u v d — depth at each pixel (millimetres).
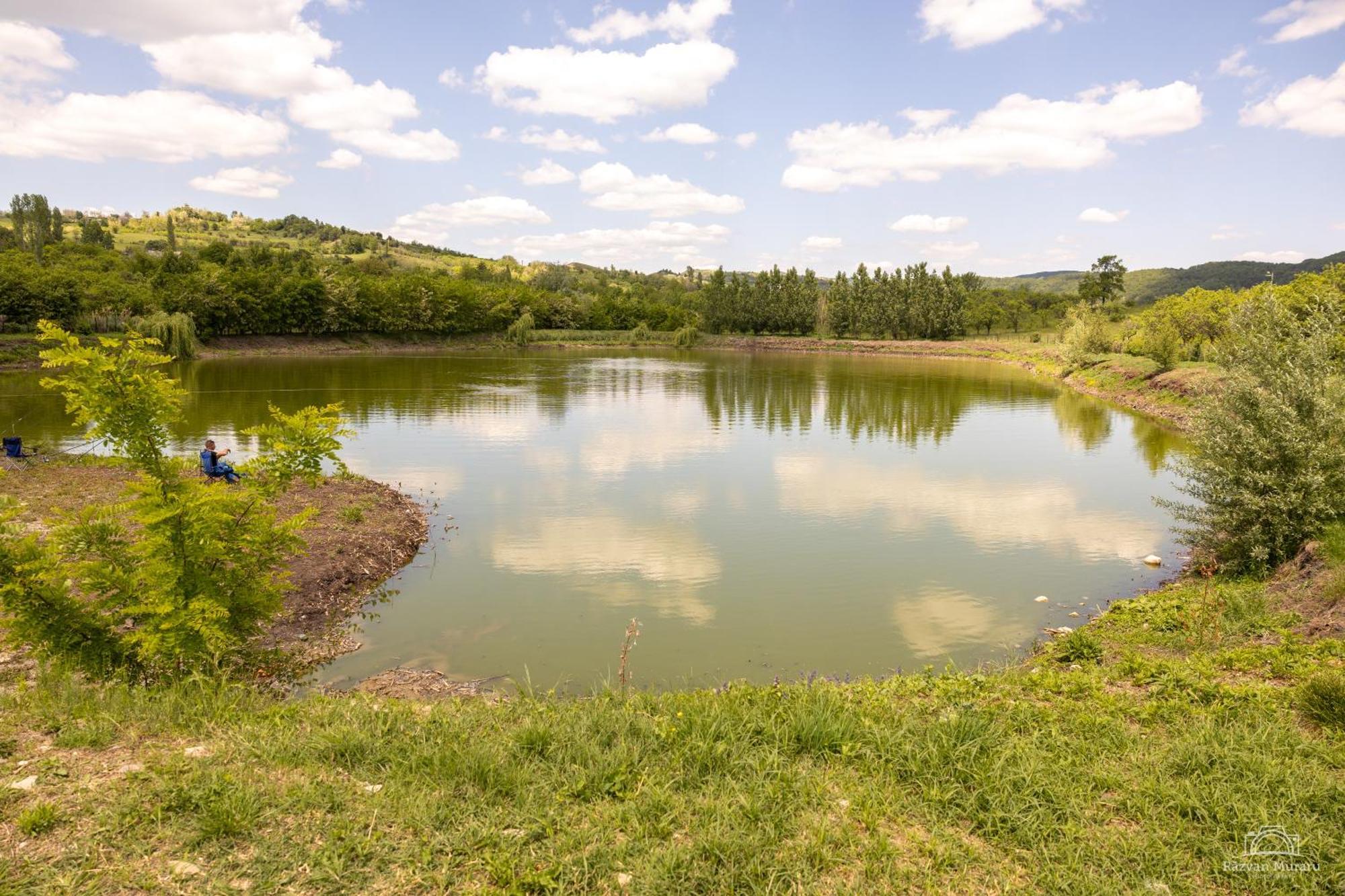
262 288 92250
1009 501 23391
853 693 8719
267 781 5781
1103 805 5762
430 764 6262
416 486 24625
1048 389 60250
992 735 6828
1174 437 36000
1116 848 5188
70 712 7008
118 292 86438
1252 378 14375
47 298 73625
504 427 37656
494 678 11258
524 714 7816
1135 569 16797
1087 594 15219
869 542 18797
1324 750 6414
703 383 63500
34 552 8031
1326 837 5195
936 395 54938
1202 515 14898
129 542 9070
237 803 5344
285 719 7211
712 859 5004
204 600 8344
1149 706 7707
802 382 65375
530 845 5141
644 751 6613
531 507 22172
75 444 29375
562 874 4824
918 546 18484
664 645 12539
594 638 12836
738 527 20188
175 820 5211
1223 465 14516
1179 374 46156
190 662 8586
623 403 48844
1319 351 14102
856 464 29281
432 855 4980
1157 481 26250
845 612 14125
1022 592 15305
